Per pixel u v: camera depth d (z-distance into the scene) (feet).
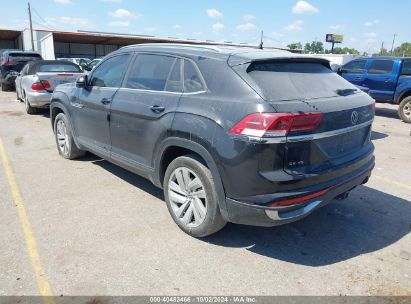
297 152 9.83
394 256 11.26
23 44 131.44
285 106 9.68
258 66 10.77
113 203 14.48
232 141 9.89
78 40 154.40
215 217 11.03
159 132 12.17
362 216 13.94
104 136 15.62
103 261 10.59
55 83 32.27
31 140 24.48
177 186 12.18
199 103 10.98
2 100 45.24
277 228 12.79
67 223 12.77
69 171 18.15
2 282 9.59
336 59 85.56
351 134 11.57
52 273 9.99
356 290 9.62
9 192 15.39
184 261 10.70
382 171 19.51
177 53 12.51
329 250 11.52
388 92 37.65
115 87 14.94
